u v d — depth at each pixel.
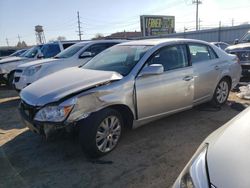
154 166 3.29
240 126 2.11
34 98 3.43
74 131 3.27
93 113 3.37
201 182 1.64
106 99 3.45
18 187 2.98
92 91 3.35
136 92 3.77
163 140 4.03
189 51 4.66
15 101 7.50
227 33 29.36
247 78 8.57
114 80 3.62
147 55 4.02
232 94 6.79
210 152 1.86
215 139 2.04
